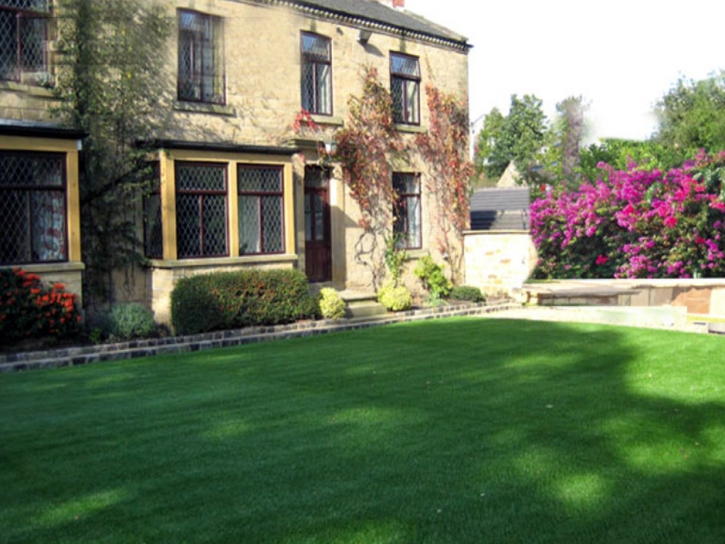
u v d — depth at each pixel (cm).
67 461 533
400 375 819
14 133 1011
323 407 678
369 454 539
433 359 914
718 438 570
